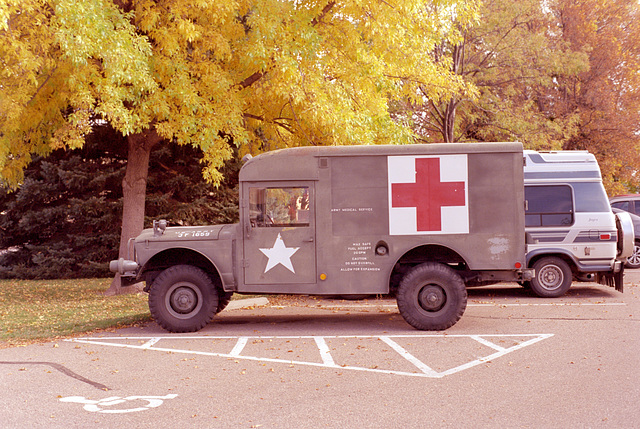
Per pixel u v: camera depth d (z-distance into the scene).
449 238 9.39
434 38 15.41
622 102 29.25
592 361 7.10
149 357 7.74
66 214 20.55
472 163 9.39
